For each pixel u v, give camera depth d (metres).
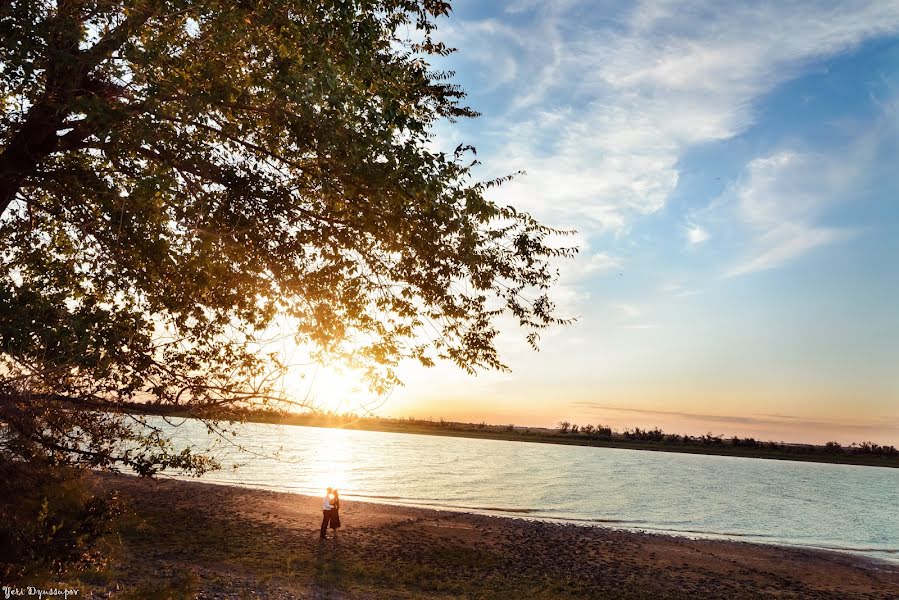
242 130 6.55
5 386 4.58
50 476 5.40
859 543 37.28
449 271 7.25
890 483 109.19
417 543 25.53
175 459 5.88
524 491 56.25
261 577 16.98
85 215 6.46
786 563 28.28
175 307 6.05
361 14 7.11
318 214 7.36
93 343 4.79
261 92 6.43
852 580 25.78
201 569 16.80
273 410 6.11
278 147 6.98
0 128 5.91
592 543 29.25
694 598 20.33
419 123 6.38
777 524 44.19
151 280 6.12
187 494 32.44
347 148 6.01
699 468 124.19
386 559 21.84
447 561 22.61
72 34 5.31
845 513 54.94
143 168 6.43
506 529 31.27
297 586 16.59
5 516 4.99
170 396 5.70
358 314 7.88
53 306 4.73
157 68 5.65
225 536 22.61
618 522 39.34
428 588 18.33
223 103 6.02
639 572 23.70
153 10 5.64
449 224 6.43
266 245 7.00
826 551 32.62
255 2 6.19
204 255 5.82
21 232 7.23
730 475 104.62
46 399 4.89
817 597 22.27
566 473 84.06
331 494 25.62
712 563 26.83
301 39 6.39
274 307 7.30
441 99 8.40
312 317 7.36
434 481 61.34
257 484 48.09
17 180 6.16
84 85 5.95
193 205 6.28
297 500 35.28
